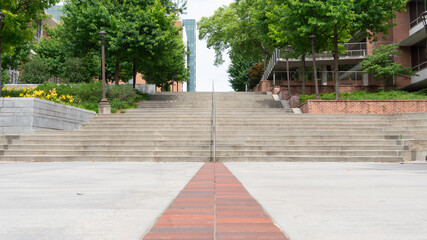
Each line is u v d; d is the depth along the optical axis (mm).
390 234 2416
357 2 21484
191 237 2217
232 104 25641
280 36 26422
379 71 28328
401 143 13656
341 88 32781
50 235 2371
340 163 11586
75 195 4328
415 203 3738
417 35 28078
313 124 16688
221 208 3299
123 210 3312
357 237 2332
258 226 2543
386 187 5113
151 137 14953
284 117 18031
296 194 4398
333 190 4789
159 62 29406
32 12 21250
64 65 40625
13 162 12328
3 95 19906
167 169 8805
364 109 19516
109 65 39938
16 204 3688
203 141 14188
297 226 2654
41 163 11727
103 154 13344
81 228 2580
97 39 26250
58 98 20266
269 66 38688
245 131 15547
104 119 18250
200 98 28281
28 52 33500
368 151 12930
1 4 19375
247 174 7352
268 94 30594
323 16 21734
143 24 26125
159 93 31000
